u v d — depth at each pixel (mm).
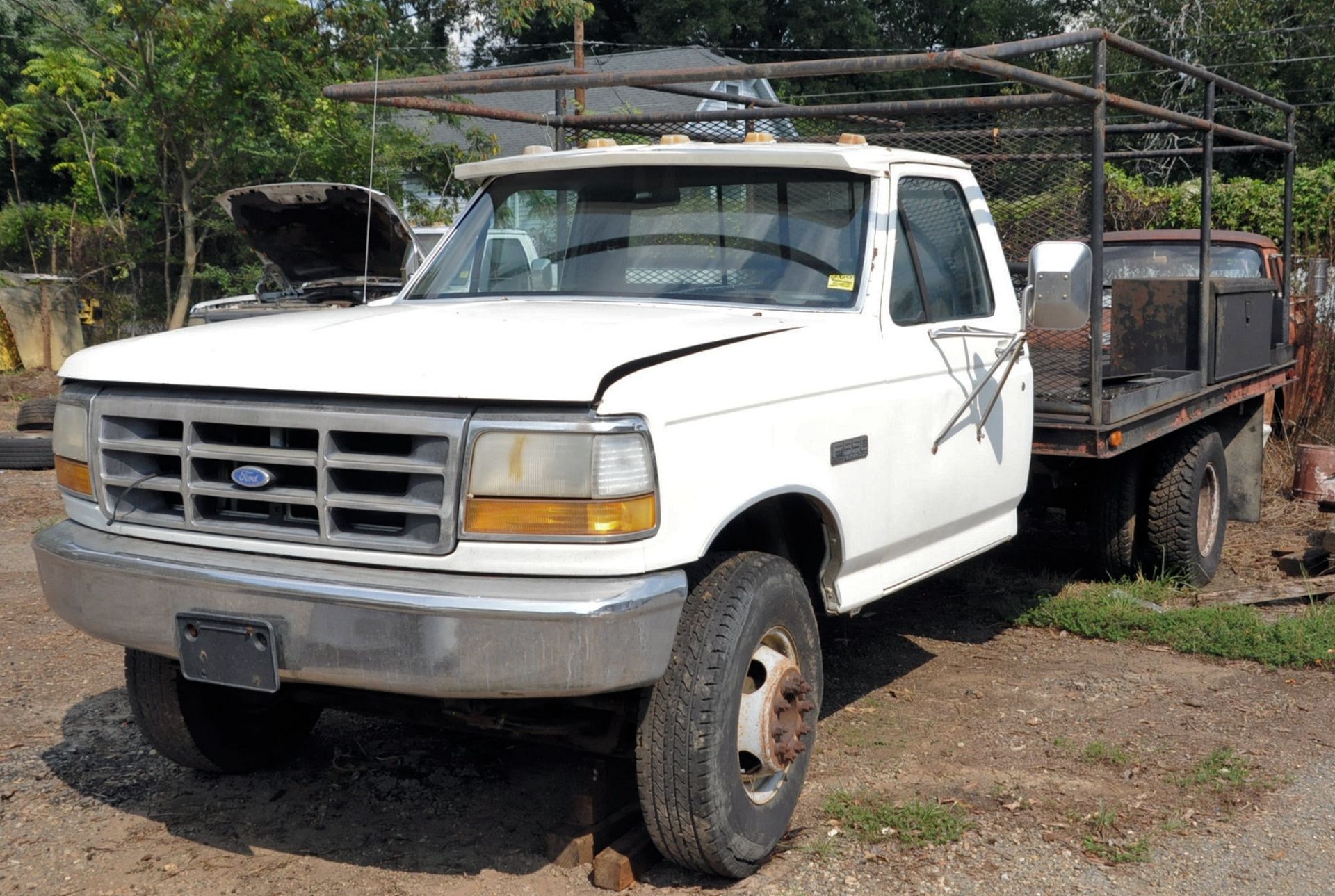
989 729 4785
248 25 16781
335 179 17969
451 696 3039
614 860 3516
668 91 7246
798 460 3688
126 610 3387
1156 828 3900
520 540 3039
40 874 3625
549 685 2986
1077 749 4574
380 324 3631
